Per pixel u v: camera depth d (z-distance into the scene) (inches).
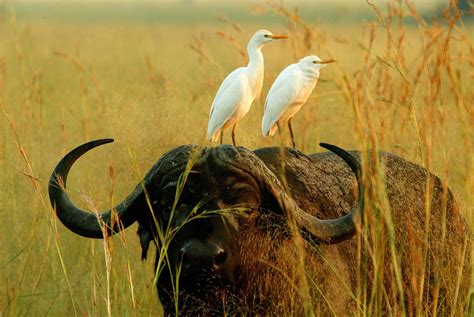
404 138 1012.5
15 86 1861.5
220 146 753.0
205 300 737.0
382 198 717.3
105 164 1087.0
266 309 748.0
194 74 1996.8
